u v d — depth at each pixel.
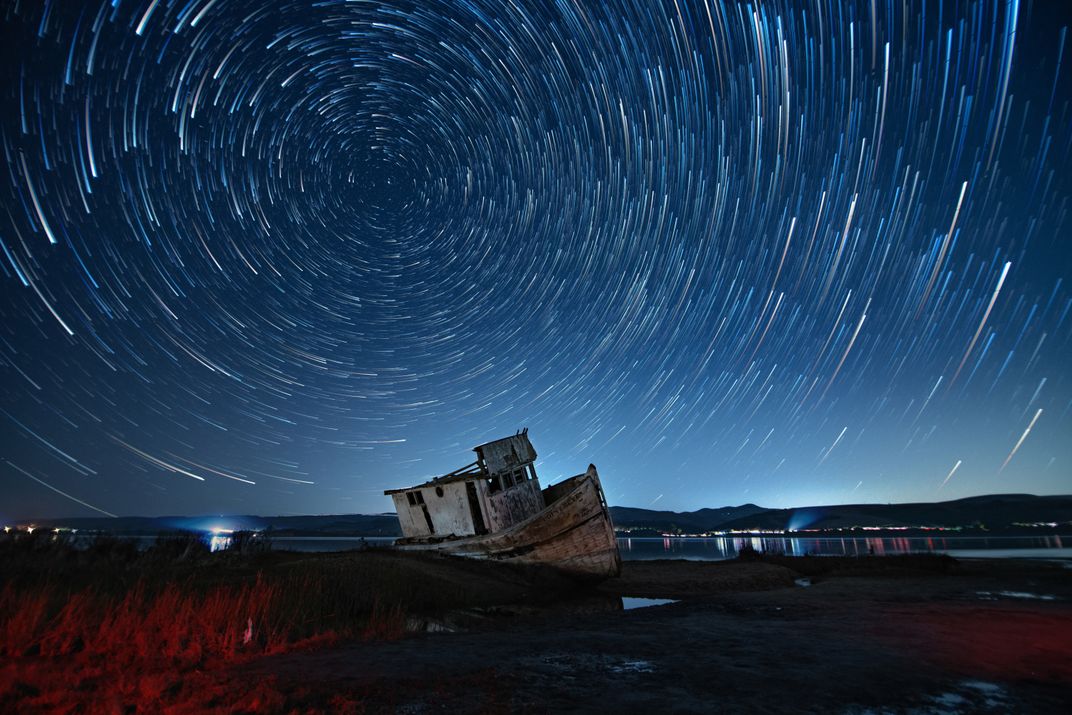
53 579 12.74
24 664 6.93
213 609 10.40
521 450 25.64
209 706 5.62
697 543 107.06
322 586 14.48
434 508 26.23
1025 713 5.66
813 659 7.97
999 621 11.05
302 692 6.15
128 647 8.15
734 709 5.77
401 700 6.09
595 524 22.89
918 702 5.99
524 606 16.58
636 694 6.32
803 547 73.06
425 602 16.03
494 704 5.92
